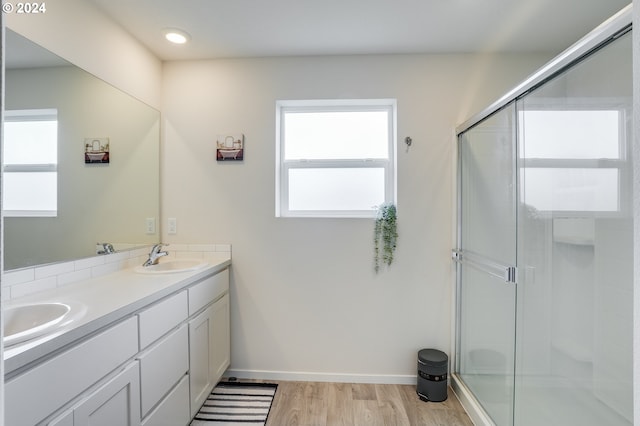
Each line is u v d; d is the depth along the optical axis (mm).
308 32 1947
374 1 1663
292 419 1834
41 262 1422
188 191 2287
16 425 833
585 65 1132
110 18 1798
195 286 1764
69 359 986
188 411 1671
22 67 1339
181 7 1710
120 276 1724
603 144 1095
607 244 1109
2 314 387
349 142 2395
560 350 1318
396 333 2225
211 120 2273
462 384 2088
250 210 2266
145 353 1346
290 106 2373
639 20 577
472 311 2031
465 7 1714
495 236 1751
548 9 1719
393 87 2207
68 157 1556
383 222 2209
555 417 1338
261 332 2273
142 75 2082
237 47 2117
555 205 1316
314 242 2248
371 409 1933
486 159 1838
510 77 2168
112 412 1155
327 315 2250
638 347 583
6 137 1285
